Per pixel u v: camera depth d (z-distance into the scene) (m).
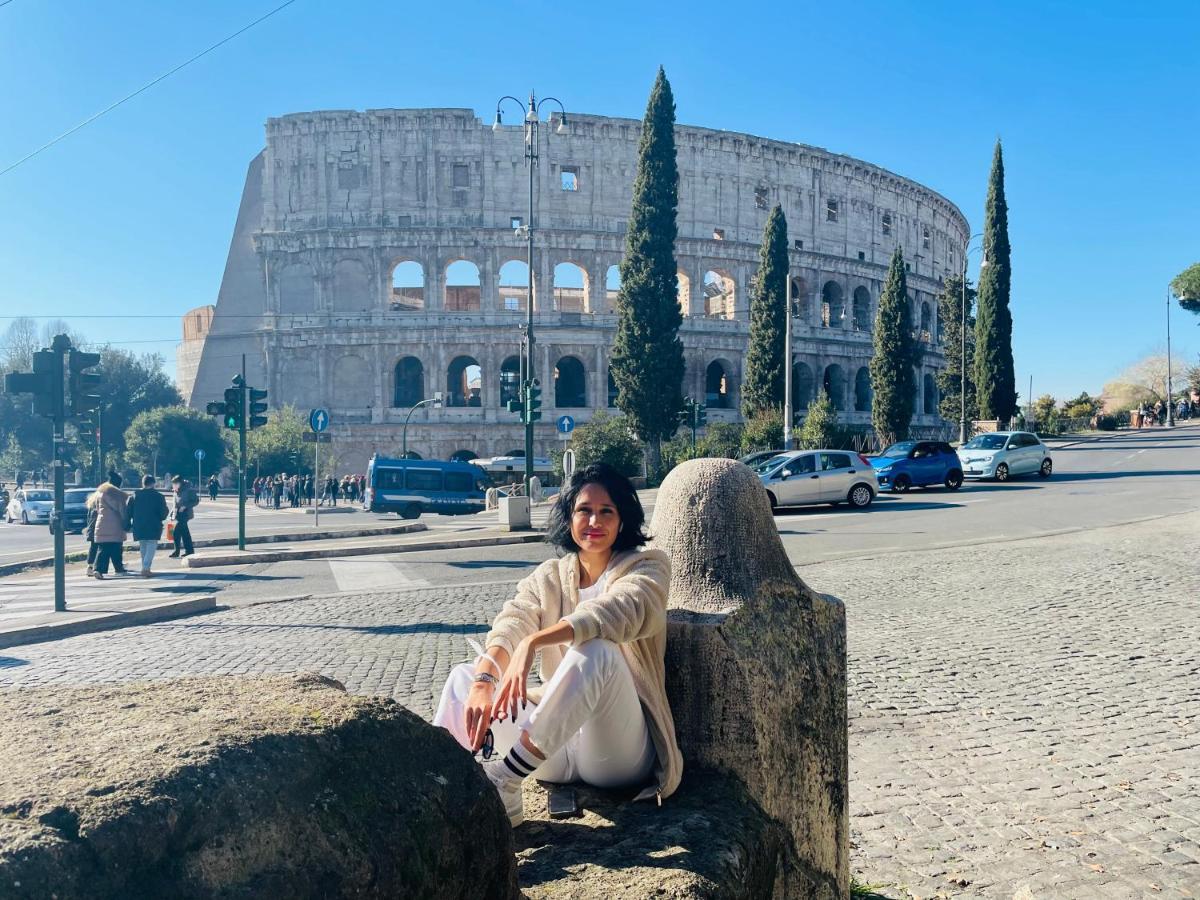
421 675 8.89
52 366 13.75
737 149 67.88
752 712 3.11
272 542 25.19
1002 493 29.45
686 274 65.94
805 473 26.36
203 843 1.51
